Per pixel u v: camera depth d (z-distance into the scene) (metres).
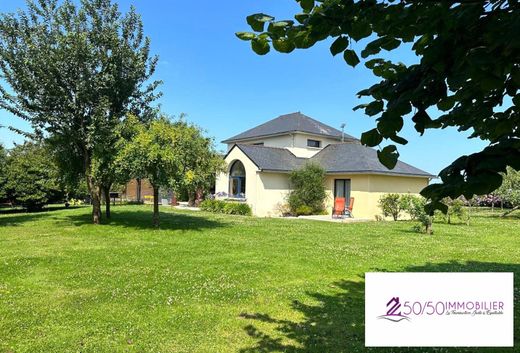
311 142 29.86
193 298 6.33
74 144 16.70
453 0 1.87
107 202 19.25
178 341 4.74
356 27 2.03
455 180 1.88
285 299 6.34
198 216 21.72
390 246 11.70
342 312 5.77
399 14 1.97
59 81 15.03
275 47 2.13
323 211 24.77
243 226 16.61
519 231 16.42
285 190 25.39
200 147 15.84
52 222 17.55
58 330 5.02
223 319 5.46
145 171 14.64
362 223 19.70
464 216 21.69
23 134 15.79
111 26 15.42
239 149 25.64
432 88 1.99
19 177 28.20
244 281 7.38
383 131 2.00
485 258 9.99
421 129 2.04
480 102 2.28
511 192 24.48
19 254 9.75
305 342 4.72
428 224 15.20
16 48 14.51
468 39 1.87
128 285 7.02
